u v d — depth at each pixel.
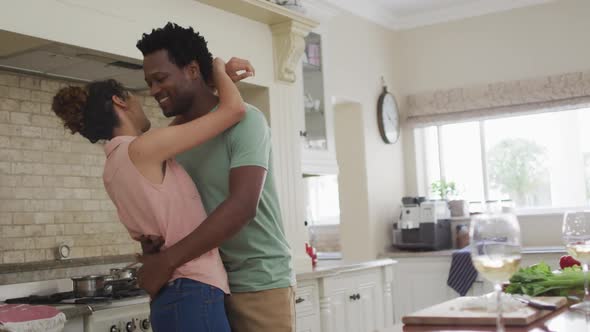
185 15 3.23
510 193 5.98
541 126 5.88
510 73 5.81
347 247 5.70
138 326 2.75
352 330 3.99
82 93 1.73
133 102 1.73
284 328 1.60
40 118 3.11
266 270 1.59
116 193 1.52
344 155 5.75
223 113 1.49
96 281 2.79
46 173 3.11
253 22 3.67
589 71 5.47
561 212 5.64
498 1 5.82
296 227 3.88
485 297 1.59
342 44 5.51
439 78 6.12
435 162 6.30
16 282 2.91
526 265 5.15
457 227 5.83
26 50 2.74
